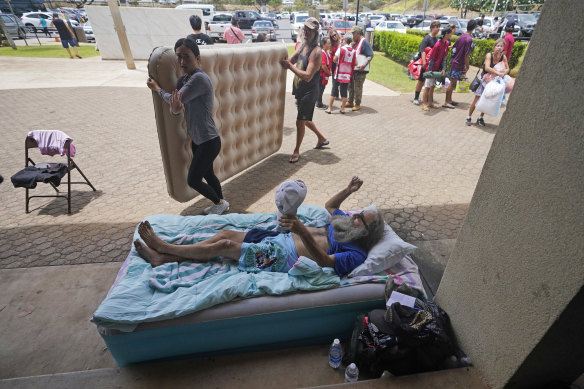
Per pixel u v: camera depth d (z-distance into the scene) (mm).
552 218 1470
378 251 2621
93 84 10672
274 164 5430
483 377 2012
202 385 2119
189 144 3775
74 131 6730
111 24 14617
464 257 2092
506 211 1729
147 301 2283
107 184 4758
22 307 2771
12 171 5105
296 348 2445
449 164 5430
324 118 7746
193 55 3082
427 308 2262
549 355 1708
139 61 15070
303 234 2449
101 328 2082
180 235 2947
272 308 2252
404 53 14406
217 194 4023
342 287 2422
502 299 1807
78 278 3068
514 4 29641
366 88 10648
